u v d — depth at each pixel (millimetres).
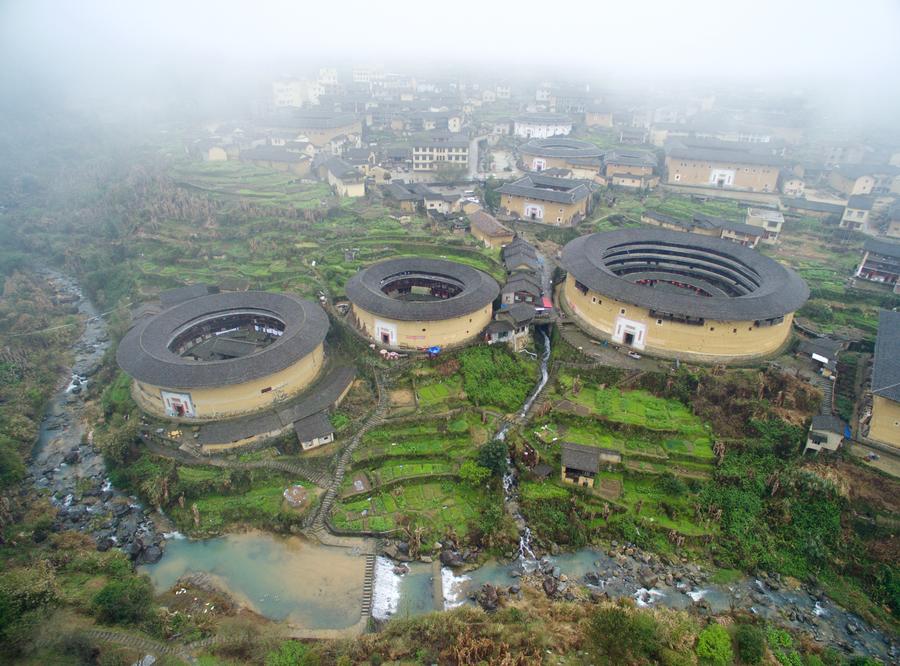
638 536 57438
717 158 155000
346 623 48875
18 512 59250
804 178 168125
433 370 76188
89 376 87375
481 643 43938
